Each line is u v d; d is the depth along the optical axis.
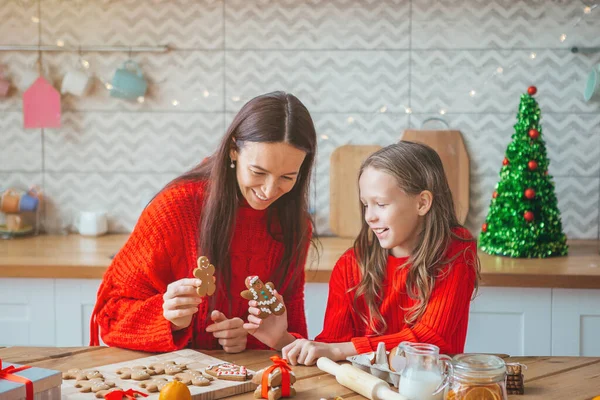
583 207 3.05
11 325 2.63
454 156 3.03
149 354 1.56
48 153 3.17
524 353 2.53
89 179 3.18
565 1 2.98
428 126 3.07
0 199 3.14
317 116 3.09
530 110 2.72
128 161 3.16
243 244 1.73
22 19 3.11
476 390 1.17
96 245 2.92
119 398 1.25
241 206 1.72
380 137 3.08
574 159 3.04
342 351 1.53
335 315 1.76
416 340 1.57
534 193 2.67
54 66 3.12
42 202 3.19
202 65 3.09
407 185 1.63
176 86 3.11
